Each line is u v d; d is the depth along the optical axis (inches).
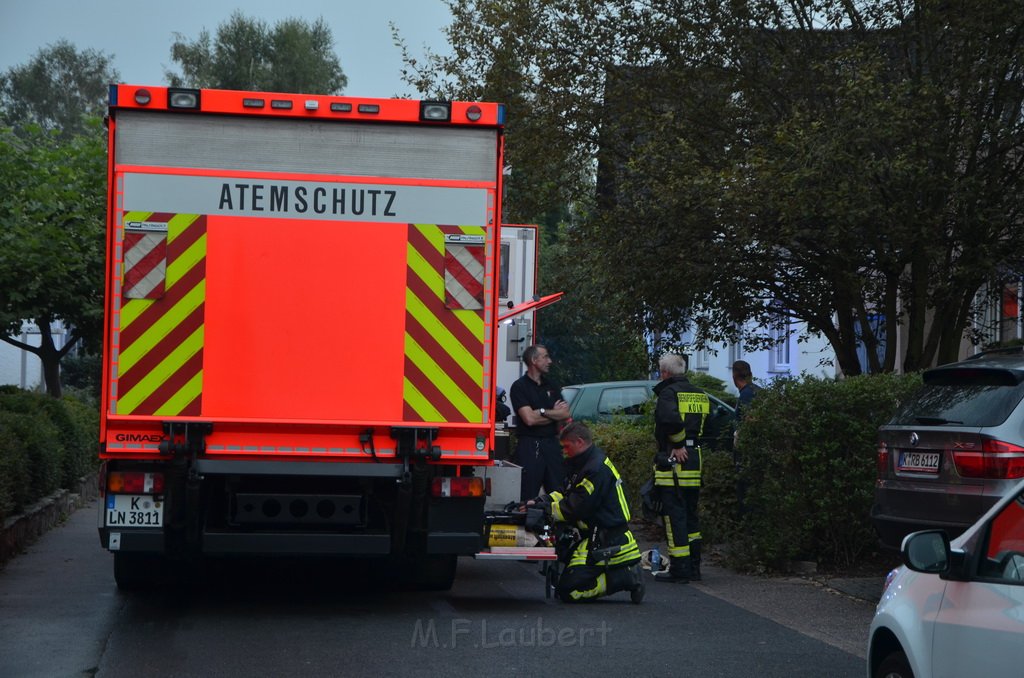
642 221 673.0
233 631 402.3
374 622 423.5
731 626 426.0
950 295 678.5
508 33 762.8
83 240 884.6
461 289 425.1
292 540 421.1
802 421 533.6
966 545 229.9
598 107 736.3
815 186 605.6
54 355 993.5
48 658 355.9
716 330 768.3
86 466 919.7
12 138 917.2
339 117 420.5
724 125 702.5
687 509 538.0
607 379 1636.3
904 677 238.5
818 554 550.3
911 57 677.3
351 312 419.5
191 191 414.0
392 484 437.4
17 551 589.3
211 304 413.4
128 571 470.3
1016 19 617.6
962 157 647.8
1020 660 197.9
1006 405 400.8
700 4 694.5
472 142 427.5
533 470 565.9
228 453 412.2
